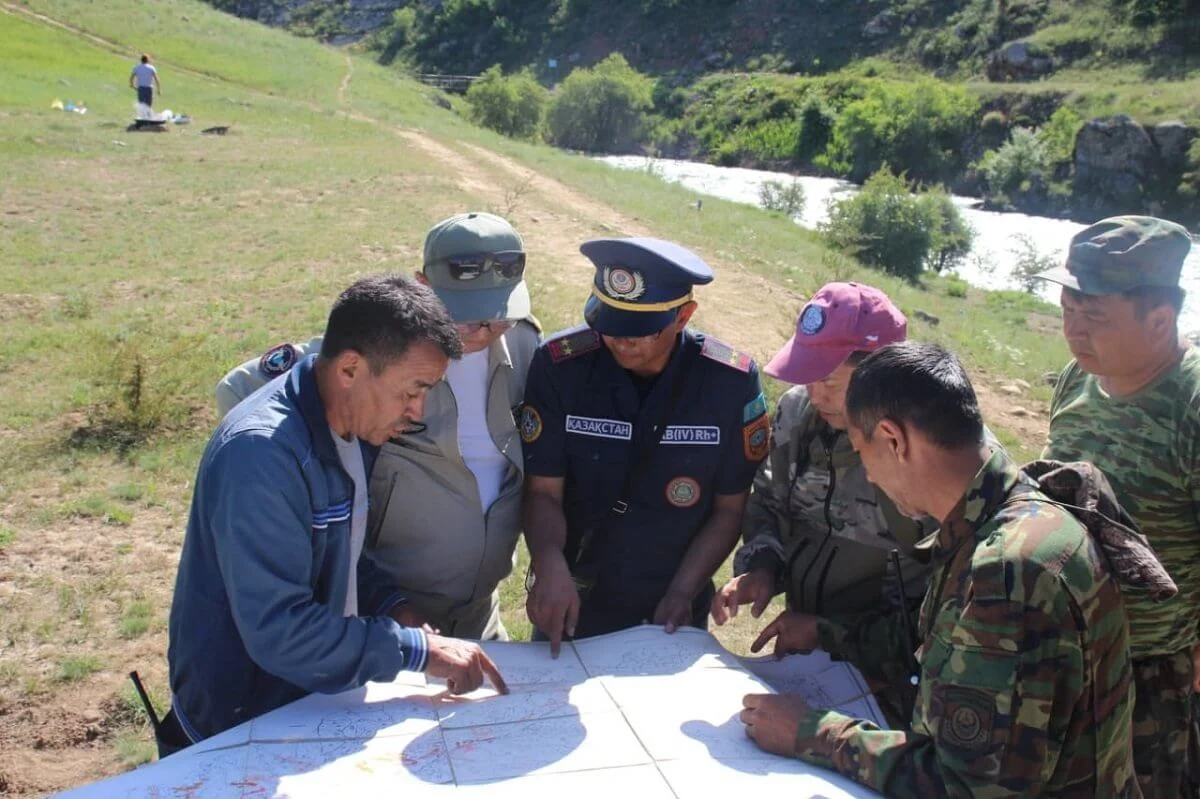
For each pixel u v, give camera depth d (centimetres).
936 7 6059
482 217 274
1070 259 267
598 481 287
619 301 259
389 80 5116
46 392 774
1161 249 254
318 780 187
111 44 3934
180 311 1009
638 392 286
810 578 285
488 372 290
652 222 1883
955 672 180
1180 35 4850
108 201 1534
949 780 178
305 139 2416
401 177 1917
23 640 456
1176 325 265
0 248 1219
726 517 296
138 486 622
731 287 1343
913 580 273
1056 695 178
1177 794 262
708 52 6731
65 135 2052
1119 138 3950
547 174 2383
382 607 260
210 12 5319
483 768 192
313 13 8950
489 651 249
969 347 1274
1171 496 264
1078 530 184
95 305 1019
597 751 200
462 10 8125
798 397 283
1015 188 4153
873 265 2270
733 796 187
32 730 398
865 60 5972
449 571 289
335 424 218
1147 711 261
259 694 231
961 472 190
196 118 2655
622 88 5756
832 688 245
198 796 181
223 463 208
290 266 1214
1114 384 276
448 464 278
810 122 5181
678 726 212
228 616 221
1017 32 5466
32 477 628
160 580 520
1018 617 175
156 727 255
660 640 255
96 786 185
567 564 289
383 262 1257
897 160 4756
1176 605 258
